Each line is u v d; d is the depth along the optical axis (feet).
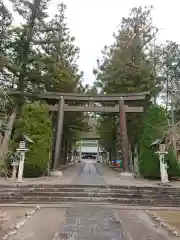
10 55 55.16
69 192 30.96
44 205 26.50
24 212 23.35
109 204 27.53
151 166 45.16
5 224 19.10
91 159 234.38
